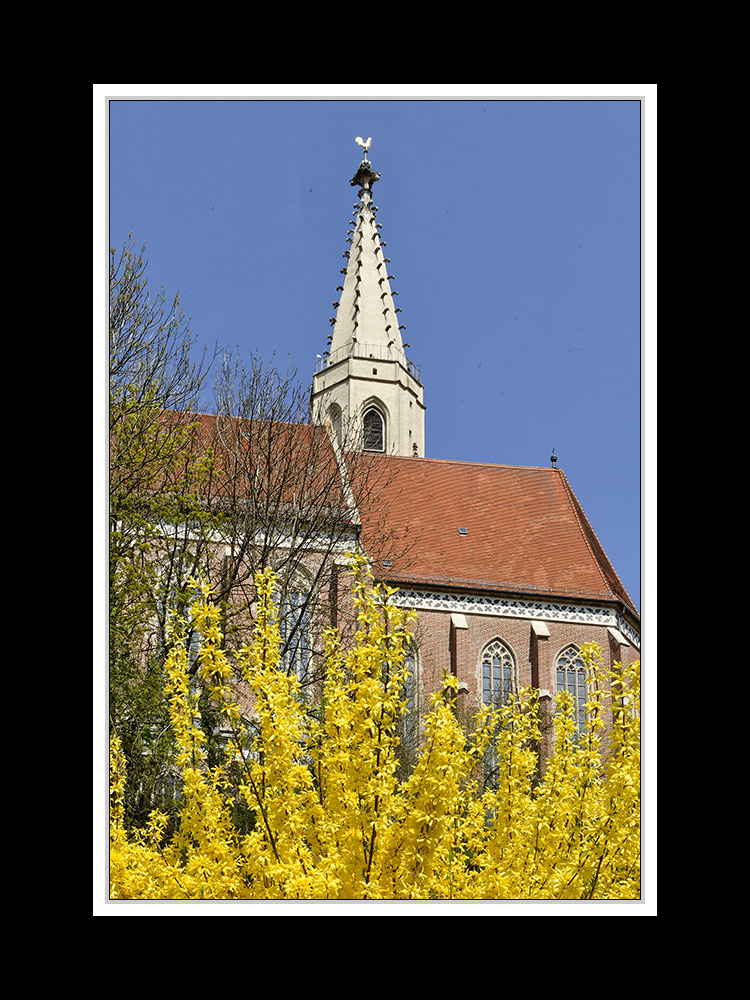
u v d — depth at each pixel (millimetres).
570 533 52812
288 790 10539
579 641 49156
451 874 11086
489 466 55219
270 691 10742
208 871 10734
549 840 11484
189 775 11172
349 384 77062
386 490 51938
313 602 29500
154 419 29281
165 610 25266
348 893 10445
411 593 48188
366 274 81750
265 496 32375
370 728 10781
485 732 11977
